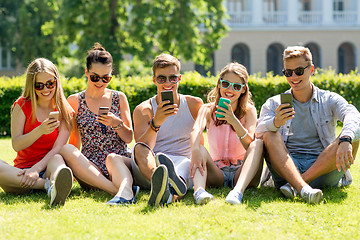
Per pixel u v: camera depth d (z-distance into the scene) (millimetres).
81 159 8688
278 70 71125
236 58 70875
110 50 40625
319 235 6121
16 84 24047
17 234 6105
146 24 43406
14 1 62125
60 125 9258
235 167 9500
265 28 67062
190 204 7867
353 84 25328
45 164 8781
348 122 8266
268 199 8211
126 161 8906
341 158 7938
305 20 69250
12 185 8531
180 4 43250
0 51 65062
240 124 8711
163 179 7457
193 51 43844
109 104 9633
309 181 8523
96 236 6031
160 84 9133
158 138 9469
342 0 70375
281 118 8258
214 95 9828
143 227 6402
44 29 45656
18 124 9008
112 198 8250
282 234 6164
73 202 8039
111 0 42500
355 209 7422
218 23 47031
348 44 71688
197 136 8656
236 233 6199
